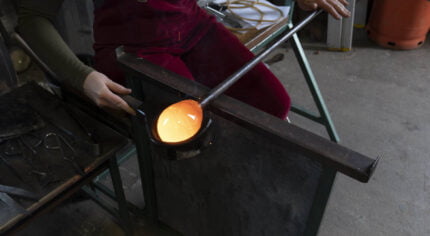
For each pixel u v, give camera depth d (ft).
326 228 5.45
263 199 3.49
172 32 4.42
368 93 7.72
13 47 7.06
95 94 3.28
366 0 8.94
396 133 6.85
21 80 7.13
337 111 7.31
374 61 8.59
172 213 4.81
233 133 3.12
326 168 2.76
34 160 3.67
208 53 4.78
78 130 3.95
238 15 5.66
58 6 3.82
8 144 3.81
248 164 3.28
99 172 3.95
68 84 4.23
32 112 4.10
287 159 2.95
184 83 3.14
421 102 7.52
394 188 5.95
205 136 2.38
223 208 4.00
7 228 3.20
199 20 4.82
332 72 8.28
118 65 3.51
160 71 3.29
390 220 5.55
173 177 4.20
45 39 3.57
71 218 5.43
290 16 5.76
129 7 4.06
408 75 8.18
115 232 5.31
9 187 3.38
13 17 7.00
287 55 8.75
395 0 8.29
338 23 8.44
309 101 7.55
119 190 4.35
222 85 2.76
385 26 8.75
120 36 4.21
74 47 6.63
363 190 5.91
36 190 3.44
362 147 6.60
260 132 2.80
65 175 3.56
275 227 3.67
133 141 4.28
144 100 3.74
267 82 4.65
